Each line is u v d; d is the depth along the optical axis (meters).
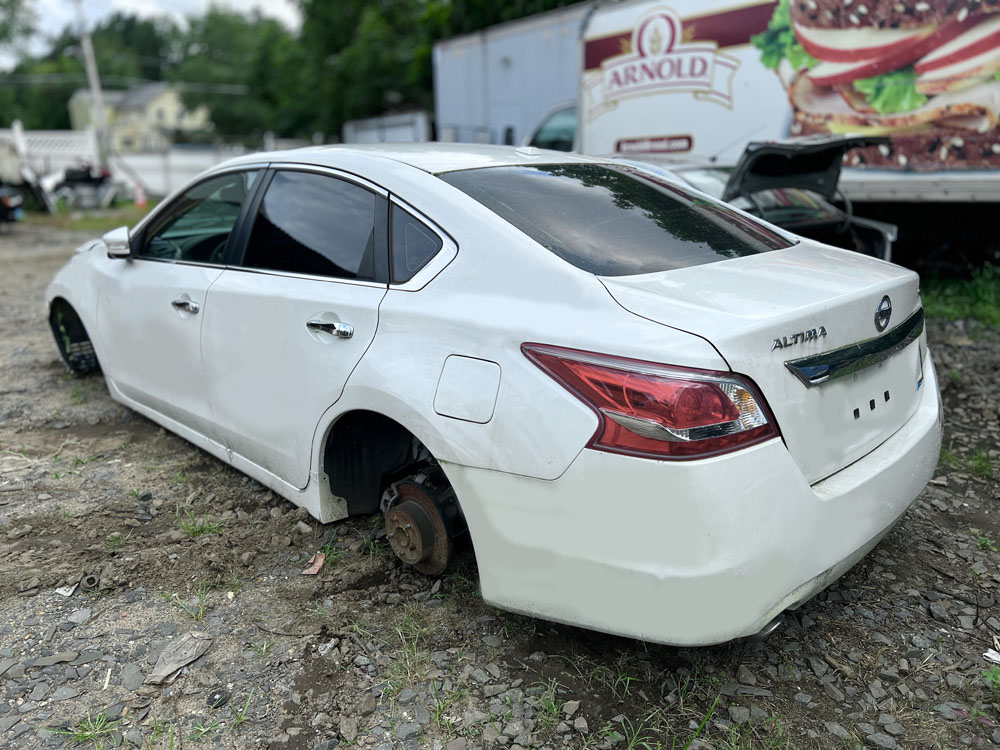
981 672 2.43
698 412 1.97
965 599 2.81
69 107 71.81
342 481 3.02
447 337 2.41
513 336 2.25
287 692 2.37
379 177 2.85
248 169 3.48
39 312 7.62
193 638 2.61
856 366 2.28
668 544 2.00
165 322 3.65
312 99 29.09
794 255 2.75
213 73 65.75
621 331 2.10
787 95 7.12
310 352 2.87
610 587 2.10
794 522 2.08
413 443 2.97
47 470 3.85
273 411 3.10
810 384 2.16
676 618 2.02
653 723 2.23
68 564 3.03
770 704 2.31
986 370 5.20
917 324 2.68
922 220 7.34
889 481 2.38
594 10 8.93
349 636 2.61
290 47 33.59
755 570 2.01
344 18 28.92
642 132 8.58
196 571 2.99
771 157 5.61
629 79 8.58
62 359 5.20
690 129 8.03
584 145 9.35
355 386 2.65
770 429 2.06
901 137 6.43
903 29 6.26
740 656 2.51
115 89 76.69
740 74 7.47
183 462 3.92
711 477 1.97
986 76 5.87
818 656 2.52
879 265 2.74
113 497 3.57
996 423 4.41
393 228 2.75
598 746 2.16
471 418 2.29
